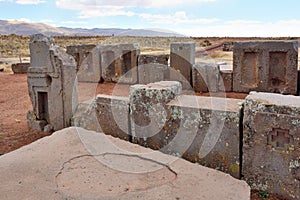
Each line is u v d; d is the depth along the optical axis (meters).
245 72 9.32
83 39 34.25
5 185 2.01
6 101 9.45
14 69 15.73
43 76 5.97
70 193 1.92
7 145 5.25
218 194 1.92
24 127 6.43
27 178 2.12
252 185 3.60
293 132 3.23
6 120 7.09
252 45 8.94
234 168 3.72
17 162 2.35
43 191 1.94
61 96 5.79
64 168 2.27
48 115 6.30
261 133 3.44
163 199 1.86
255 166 3.54
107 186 2.02
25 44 38.97
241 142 3.67
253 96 3.65
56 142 2.77
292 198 3.37
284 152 3.34
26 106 8.73
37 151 2.57
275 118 3.32
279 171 3.41
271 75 8.98
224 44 19.48
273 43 8.62
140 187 2.01
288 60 8.52
